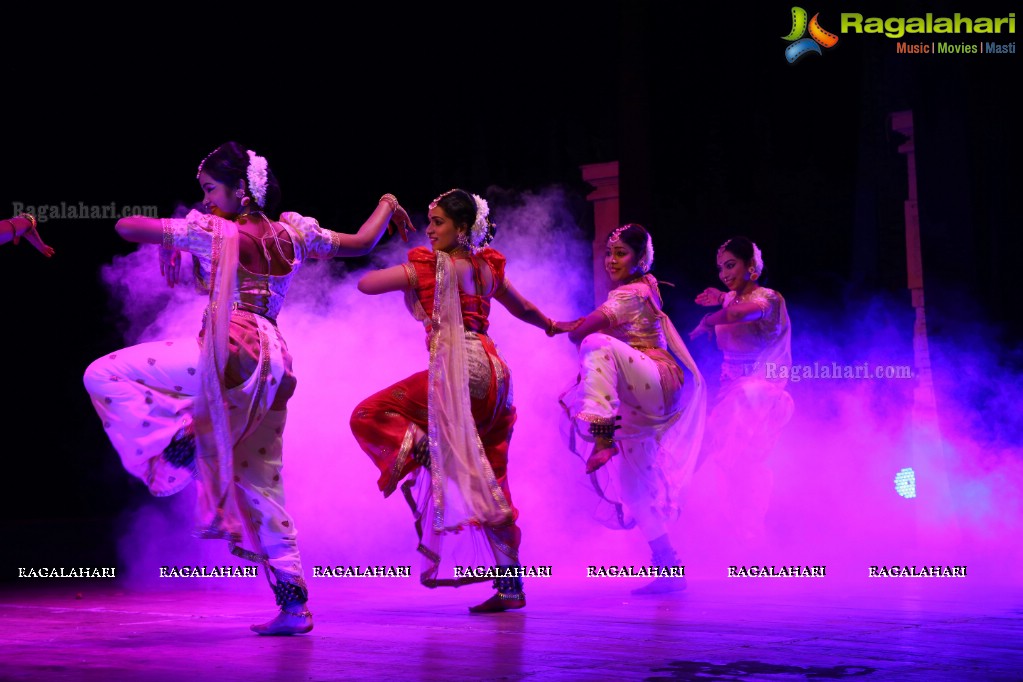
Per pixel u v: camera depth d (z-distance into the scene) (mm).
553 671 2533
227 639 3158
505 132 8500
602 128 8227
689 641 2980
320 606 4016
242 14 8258
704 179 7262
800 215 7188
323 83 8594
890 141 7109
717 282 7207
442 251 4016
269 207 3576
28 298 7953
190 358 3283
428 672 2537
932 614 3521
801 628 3215
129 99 7961
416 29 8617
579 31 8250
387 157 8727
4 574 5812
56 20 7609
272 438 3441
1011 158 5949
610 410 4410
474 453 3855
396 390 3893
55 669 2637
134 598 4488
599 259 8102
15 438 8023
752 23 7230
